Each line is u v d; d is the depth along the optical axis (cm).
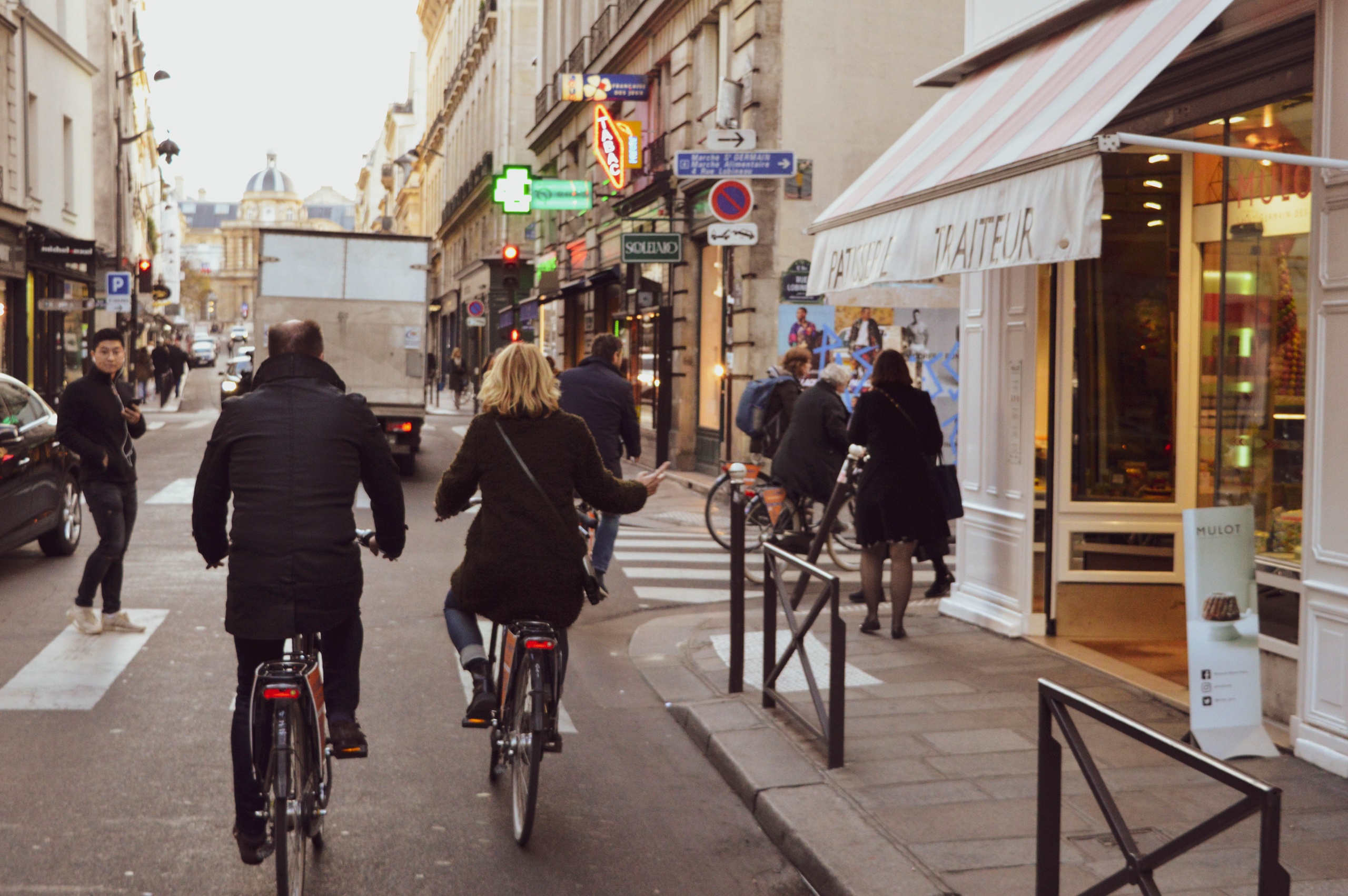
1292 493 570
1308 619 527
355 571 406
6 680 658
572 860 441
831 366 1023
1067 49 710
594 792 517
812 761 530
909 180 723
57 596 895
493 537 459
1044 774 321
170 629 792
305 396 411
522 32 4347
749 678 694
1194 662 528
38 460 1016
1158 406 788
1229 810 259
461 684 683
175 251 10694
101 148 4041
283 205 18438
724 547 1237
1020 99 695
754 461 1566
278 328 421
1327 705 516
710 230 1327
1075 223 512
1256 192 605
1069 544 786
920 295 1162
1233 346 622
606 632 848
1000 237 570
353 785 513
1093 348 780
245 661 409
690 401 2028
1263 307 598
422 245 1939
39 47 2828
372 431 418
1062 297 769
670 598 977
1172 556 790
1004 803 476
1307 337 542
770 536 1083
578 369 920
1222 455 633
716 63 1945
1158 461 791
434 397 4253
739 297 1709
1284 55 555
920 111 1738
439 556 1130
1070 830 428
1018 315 789
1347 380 506
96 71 3312
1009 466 803
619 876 429
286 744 360
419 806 491
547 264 3362
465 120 5569
